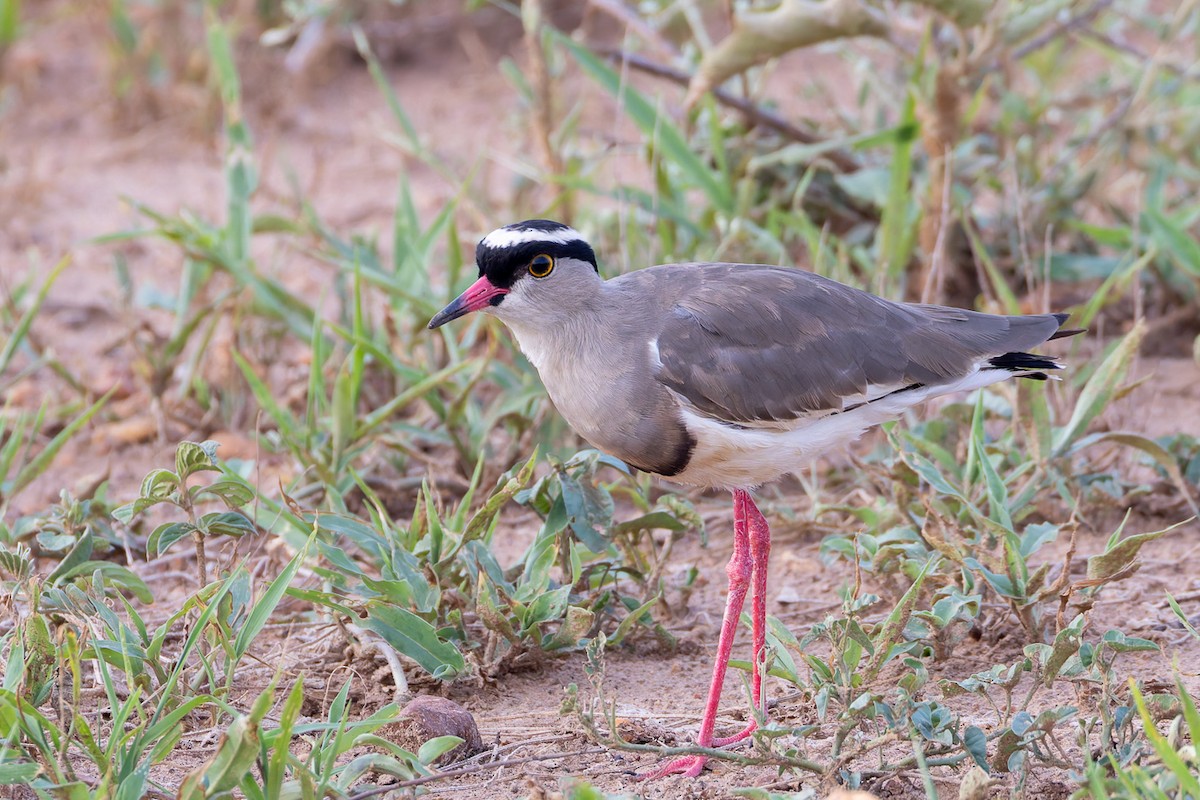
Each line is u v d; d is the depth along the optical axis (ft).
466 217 56.80
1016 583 30.73
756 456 30.35
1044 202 49.78
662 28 57.16
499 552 38.34
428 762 26.45
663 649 33.58
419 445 43.68
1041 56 58.23
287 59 69.92
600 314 30.91
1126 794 23.50
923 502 32.91
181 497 31.40
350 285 48.39
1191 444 38.78
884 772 26.09
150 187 63.57
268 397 40.24
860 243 50.37
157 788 25.31
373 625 29.94
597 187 49.67
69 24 77.87
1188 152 55.36
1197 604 33.94
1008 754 25.46
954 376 31.53
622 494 41.27
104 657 28.32
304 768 24.23
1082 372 41.96
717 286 31.27
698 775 27.76
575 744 28.91
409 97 71.00
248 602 30.76
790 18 43.11
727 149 52.39
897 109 54.13
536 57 49.52
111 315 53.36
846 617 27.43
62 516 35.27
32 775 24.11
